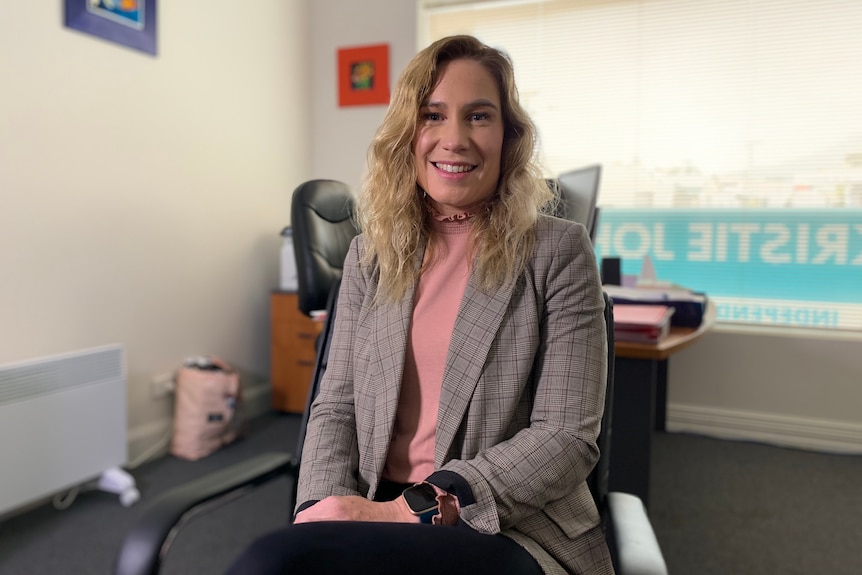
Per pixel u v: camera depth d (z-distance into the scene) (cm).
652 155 308
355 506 80
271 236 332
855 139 276
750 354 294
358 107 345
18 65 201
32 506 213
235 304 308
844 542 195
